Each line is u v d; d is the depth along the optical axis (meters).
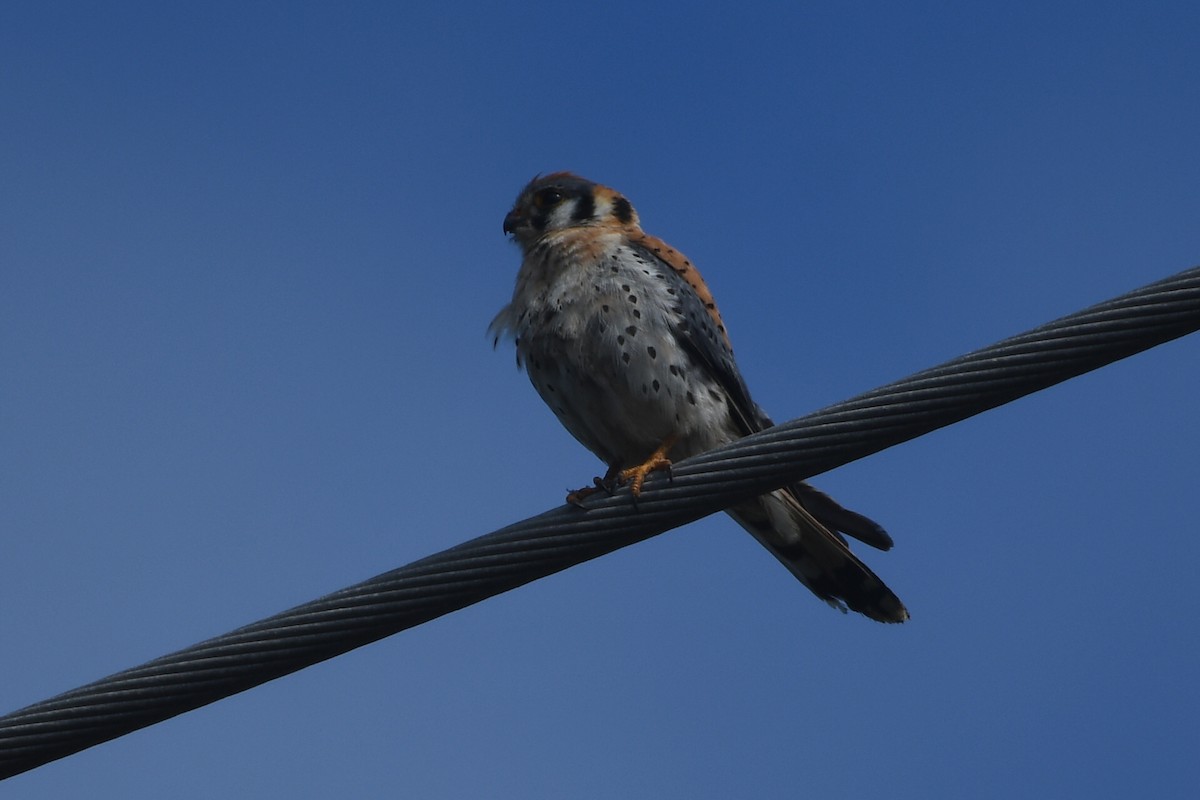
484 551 9.53
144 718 9.09
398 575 9.45
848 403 9.40
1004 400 9.20
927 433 9.34
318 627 9.26
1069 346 9.02
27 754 8.98
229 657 9.15
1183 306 8.84
